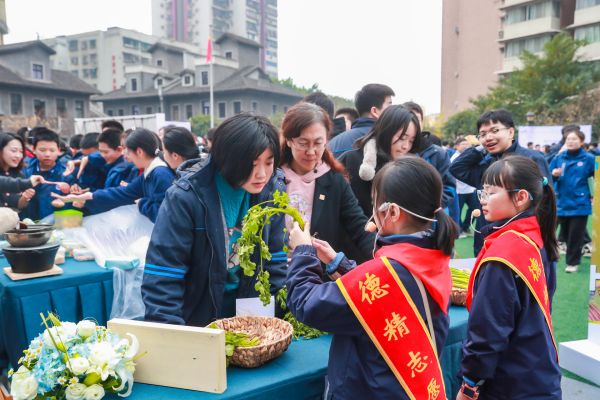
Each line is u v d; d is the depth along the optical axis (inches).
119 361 49.1
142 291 61.1
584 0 1075.3
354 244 92.8
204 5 3506.4
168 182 116.4
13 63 1322.6
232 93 1610.5
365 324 45.3
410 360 45.7
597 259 114.7
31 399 47.3
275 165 62.3
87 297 97.8
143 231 118.0
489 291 60.9
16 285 88.7
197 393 50.5
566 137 201.2
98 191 125.2
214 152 60.7
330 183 89.5
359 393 47.3
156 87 1732.3
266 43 3772.1
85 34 2679.6
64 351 48.4
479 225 143.1
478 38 1277.1
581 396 104.3
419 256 47.5
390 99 123.0
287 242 73.4
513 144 121.3
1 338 94.9
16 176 145.9
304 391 55.2
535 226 66.3
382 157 98.7
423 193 48.2
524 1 1148.5
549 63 940.0
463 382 63.2
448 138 1119.6
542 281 63.4
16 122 1229.7
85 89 1440.7
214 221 63.2
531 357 61.1
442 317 49.6
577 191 196.7
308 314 47.8
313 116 83.1
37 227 96.5
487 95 1064.2
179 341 51.2
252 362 54.7
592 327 117.4
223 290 66.0
